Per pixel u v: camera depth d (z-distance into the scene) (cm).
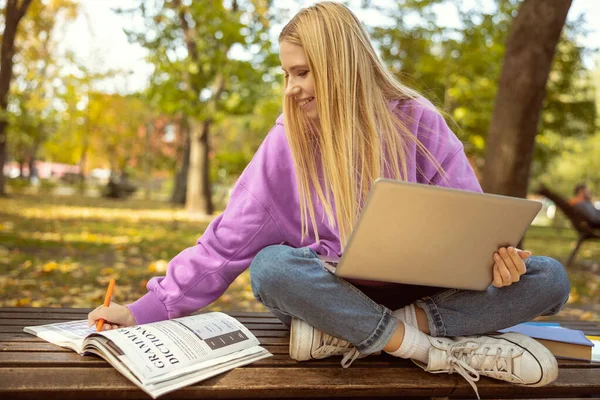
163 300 180
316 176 185
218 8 1144
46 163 4709
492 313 173
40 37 1758
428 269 160
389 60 1241
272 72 1243
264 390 148
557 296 174
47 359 155
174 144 2758
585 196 1037
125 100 2439
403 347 166
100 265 573
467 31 1151
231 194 192
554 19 524
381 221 148
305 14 180
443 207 148
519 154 540
